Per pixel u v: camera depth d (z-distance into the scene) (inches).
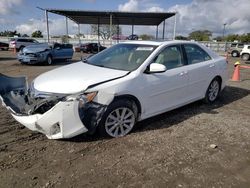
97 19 1363.2
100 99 157.8
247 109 244.8
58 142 163.9
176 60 209.3
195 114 223.5
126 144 163.9
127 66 185.2
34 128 153.7
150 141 168.9
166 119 208.8
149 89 182.2
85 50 1277.1
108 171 134.4
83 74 171.5
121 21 1408.7
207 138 176.6
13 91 183.3
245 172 137.8
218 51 1504.7
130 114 176.2
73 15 1236.5
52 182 124.8
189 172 135.6
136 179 128.4
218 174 134.9
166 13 1063.0
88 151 153.9
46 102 150.6
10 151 152.3
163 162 144.3
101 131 165.5
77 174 131.4
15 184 122.8
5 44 1286.9
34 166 137.6
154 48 196.5
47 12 1123.9
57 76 172.6
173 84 200.5
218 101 269.3
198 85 230.1
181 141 170.4
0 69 517.0
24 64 628.7
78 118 151.4
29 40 1254.9
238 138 178.5
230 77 446.0
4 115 209.3
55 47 668.7
